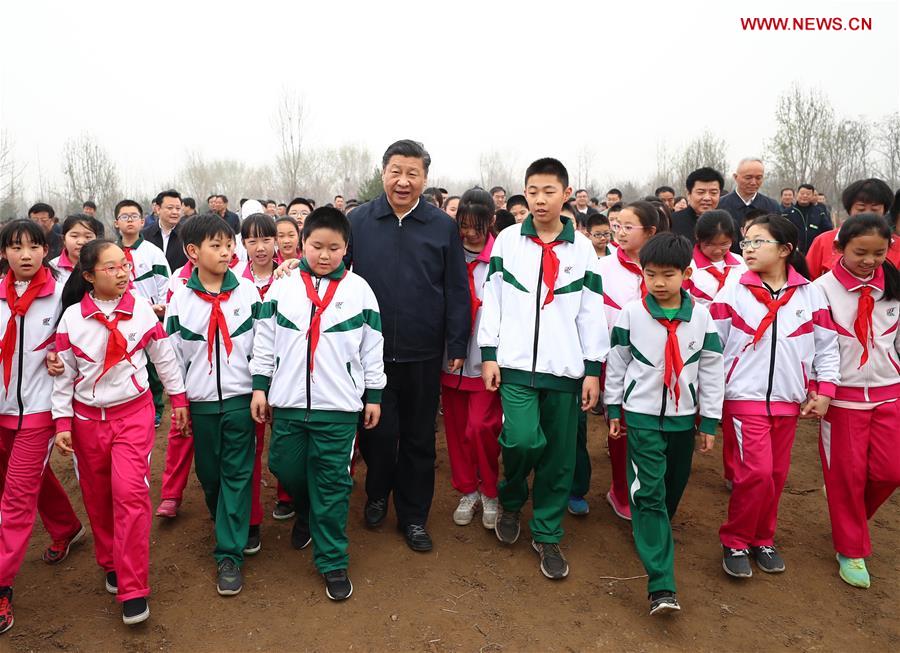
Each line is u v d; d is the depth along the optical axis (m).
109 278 2.88
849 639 2.92
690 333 3.15
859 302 3.36
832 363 3.32
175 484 3.86
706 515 4.06
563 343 3.30
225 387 3.22
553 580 3.29
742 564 3.33
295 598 3.10
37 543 3.63
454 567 3.39
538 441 3.22
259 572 3.33
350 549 3.55
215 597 3.10
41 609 3.00
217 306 3.22
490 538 3.71
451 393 3.94
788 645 2.87
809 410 3.34
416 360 3.51
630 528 3.88
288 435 3.14
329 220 3.16
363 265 3.55
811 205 8.39
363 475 4.62
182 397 3.17
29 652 2.71
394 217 3.54
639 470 3.15
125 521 2.83
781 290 3.34
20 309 2.95
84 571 3.33
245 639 2.81
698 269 4.00
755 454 3.25
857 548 3.35
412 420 3.60
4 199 18.28
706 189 4.92
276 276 3.34
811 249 4.36
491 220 3.78
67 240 4.35
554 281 3.32
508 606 3.07
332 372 3.10
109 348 2.88
